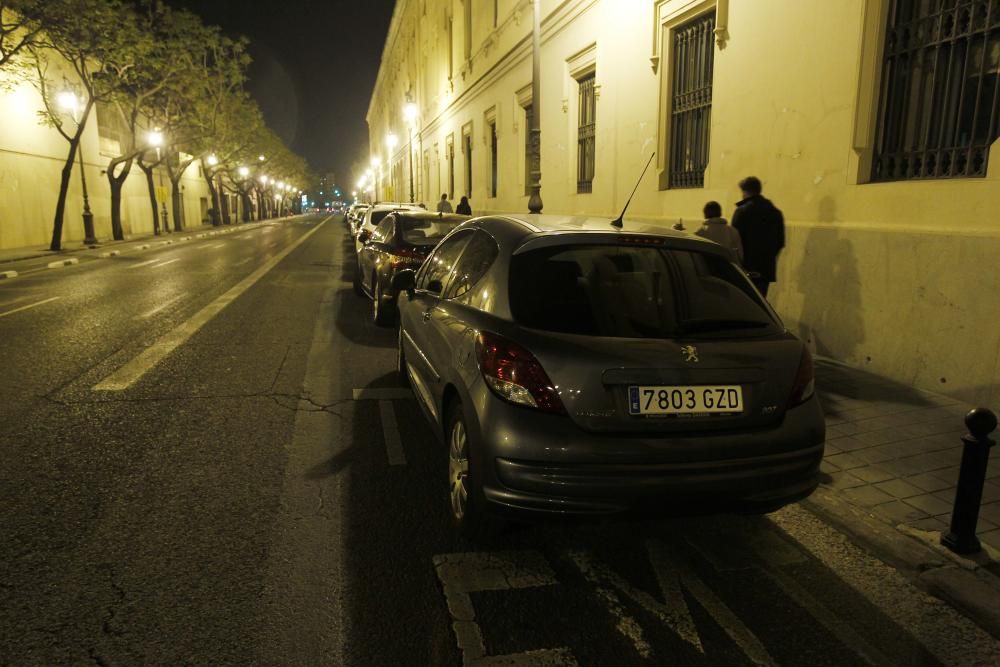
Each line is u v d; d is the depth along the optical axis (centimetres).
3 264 1797
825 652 250
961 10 536
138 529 322
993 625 267
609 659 240
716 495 271
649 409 266
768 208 651
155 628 247
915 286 559
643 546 325
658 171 999
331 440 452
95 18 2102
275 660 232
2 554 296
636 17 1056
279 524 332
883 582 299
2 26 1877
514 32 1781
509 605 271
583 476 260
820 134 667
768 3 735
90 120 3133
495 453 269
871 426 477
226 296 1148
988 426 305
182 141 3753
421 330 421
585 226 343
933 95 564
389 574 290
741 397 277
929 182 550
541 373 265
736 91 797
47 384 575
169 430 464
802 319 691
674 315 292
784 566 310
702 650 248
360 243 1209
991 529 336
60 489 366
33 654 230
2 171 2350
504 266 318
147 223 4044
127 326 855
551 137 1503
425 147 3769
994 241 492
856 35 617
